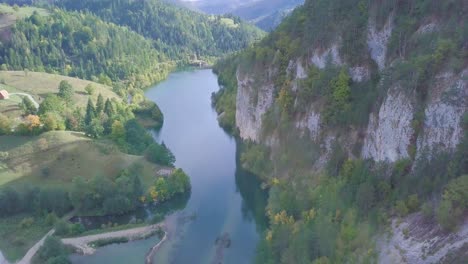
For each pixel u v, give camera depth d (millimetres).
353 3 94312
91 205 92375
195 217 90562
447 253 50062
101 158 105312
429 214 56156
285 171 94875
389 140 69938
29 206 91312
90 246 80750
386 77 73938
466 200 51531
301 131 94625
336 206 68812
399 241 56594
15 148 106000
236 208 93250
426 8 77500
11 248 79500
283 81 106812
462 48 64125
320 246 62188
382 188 65875
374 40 86375
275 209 81062
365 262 56156
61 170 100875
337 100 86250
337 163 80938
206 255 77875
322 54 95312
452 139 59594
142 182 98938
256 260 72625
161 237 83875
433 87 63938
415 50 74188
